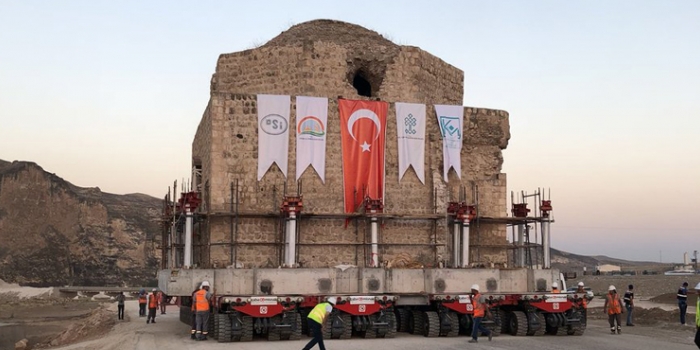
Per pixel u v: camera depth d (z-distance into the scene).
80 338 34.47
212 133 29.33
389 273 25.33
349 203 30.08
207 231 28.88
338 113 30.62
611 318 26.98
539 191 31.92
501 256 32.56
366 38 35.12
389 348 20.88
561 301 25.42
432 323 24.36
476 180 33.16
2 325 49.44
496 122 33.69
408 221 30.67
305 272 24.67
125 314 43.66
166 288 24.86
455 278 25.92
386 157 31.00
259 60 31.91
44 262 131.88
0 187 138.25
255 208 29.33
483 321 24.38
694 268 130.12
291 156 29.97
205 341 22.95
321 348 18.14
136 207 164.75
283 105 30.08
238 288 24.33
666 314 36.41
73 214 144.75
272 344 21.97
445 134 32.19
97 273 137.88
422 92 32.69
